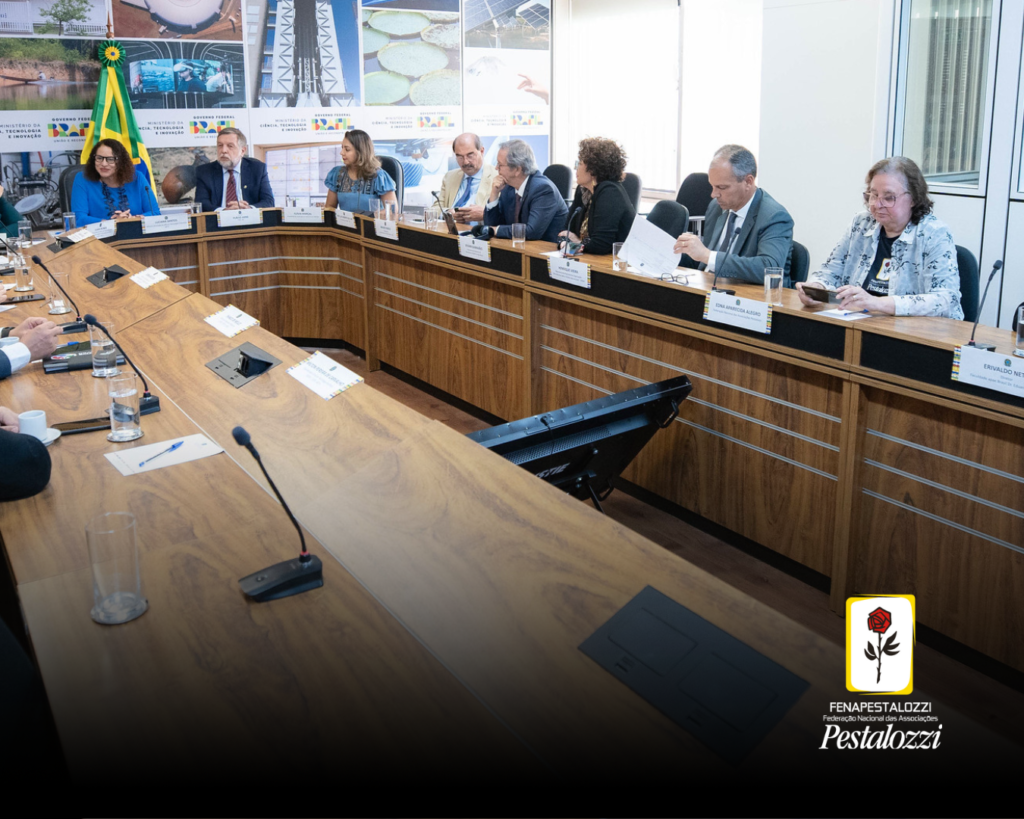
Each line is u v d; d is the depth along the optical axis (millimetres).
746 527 3168
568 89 8938
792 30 5406
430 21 8141
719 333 3021
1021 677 2424
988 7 4445
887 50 4914
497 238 4371
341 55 7867
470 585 1534
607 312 3527
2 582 2670
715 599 1425
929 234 2812
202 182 6160
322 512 1832
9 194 6914
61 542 1743
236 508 1866
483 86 8547
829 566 2879
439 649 1379
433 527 1726
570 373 3900
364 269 5445
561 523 1681
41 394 2672
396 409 2322
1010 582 2379
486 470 1901
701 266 3887
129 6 6980
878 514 2686
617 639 1363
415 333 5105
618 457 3057
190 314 3447
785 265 3291
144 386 2684
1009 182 4504
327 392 2498
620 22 8172
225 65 7438
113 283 4137
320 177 8070
